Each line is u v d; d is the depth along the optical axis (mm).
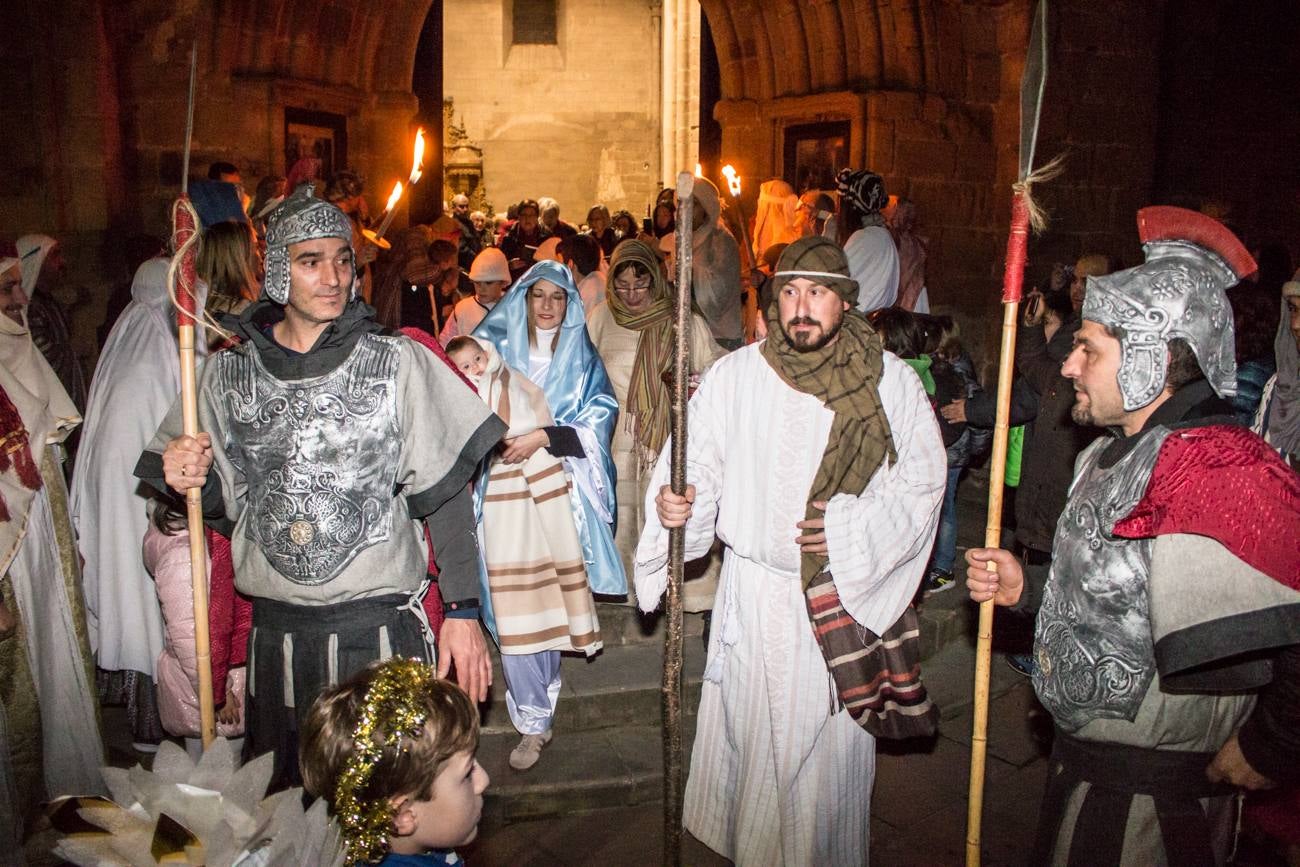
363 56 9477
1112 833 2094
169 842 1405
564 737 4133
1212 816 2092
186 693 3221
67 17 7195
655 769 3891
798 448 2928
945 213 9695
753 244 9258
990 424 4777
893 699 3004
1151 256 2088
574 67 25328
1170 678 1969
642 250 4559
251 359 2426
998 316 9758
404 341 2459
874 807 3881
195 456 2285
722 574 3182
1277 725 1880
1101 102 9320
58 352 4430
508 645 3697
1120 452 2098
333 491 2391
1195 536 1876
